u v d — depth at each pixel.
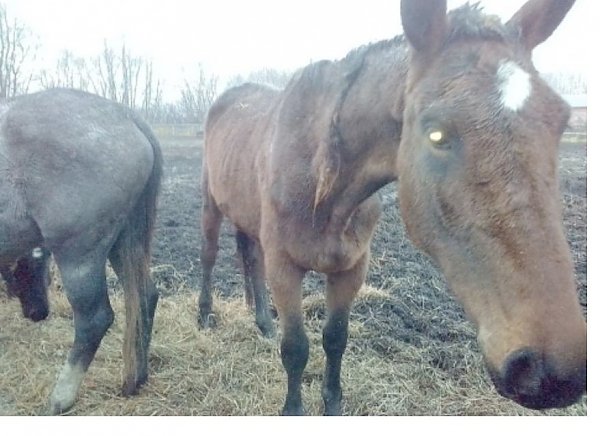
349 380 2.97
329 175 2.03
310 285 4.29
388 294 3.96
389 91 1.84
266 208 2.40
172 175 7.72
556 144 1.36
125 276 2.79
